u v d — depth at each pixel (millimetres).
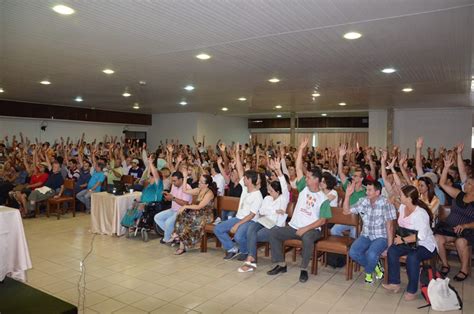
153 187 5969
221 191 6254
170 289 4012
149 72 7012
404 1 3439
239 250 5016
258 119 19562
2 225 3580
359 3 3512
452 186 5227
